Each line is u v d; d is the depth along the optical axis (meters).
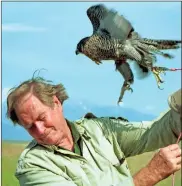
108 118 3.08
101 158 2.96
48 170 2.91
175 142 2.83
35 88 2.91
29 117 2.89
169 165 2.76
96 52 3.17
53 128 2.91
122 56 3.10
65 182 2.87
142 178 2.80
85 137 3.00
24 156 2.96
